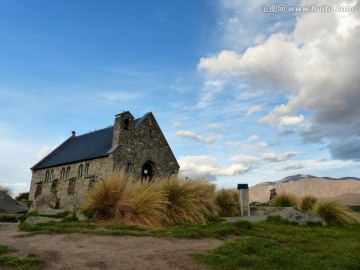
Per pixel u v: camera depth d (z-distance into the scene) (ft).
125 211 33.78
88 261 18.19
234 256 19.99
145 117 123.44
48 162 145.89
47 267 16.80
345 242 28.19
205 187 44.19
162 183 39.68
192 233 27.04
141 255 20.03
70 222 31.42
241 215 54.19
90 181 110.93
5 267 16.34
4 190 58.44
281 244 25.89
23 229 26.94
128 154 112.37
